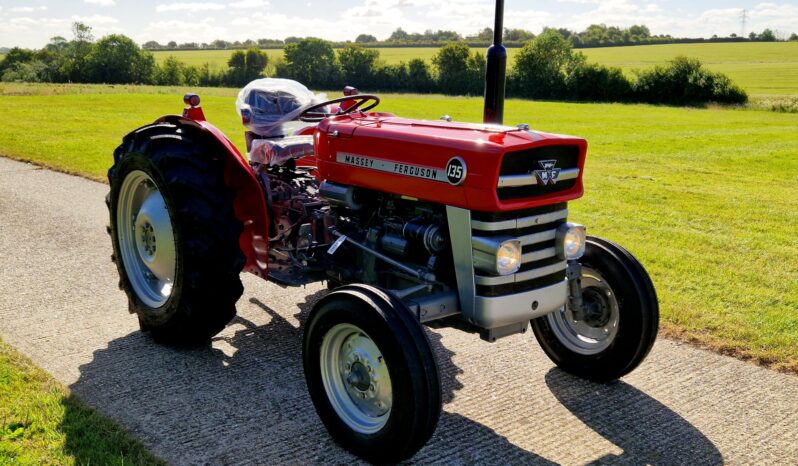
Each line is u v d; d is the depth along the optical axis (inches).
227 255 159.9
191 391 149.2
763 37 6432.1
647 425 139.9
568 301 161.3
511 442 132.3
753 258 269.0
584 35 6412.4
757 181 511.8
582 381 159.9
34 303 199.2
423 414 116.0
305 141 187.9
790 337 183.8
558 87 2277.3
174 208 158.6
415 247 143.6
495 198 124.4
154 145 165.3
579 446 131.4
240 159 163.0
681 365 168.6
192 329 165.3
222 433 132.5
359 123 154.7
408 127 146.6
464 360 170.2
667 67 2059.5
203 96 1524.4
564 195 136.6
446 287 140.6
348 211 160.1
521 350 177.2
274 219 183.2
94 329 182.4
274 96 199.0
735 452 130.3
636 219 346.6
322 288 219.3
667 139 883.4
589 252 157.5
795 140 880.9
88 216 305.7
